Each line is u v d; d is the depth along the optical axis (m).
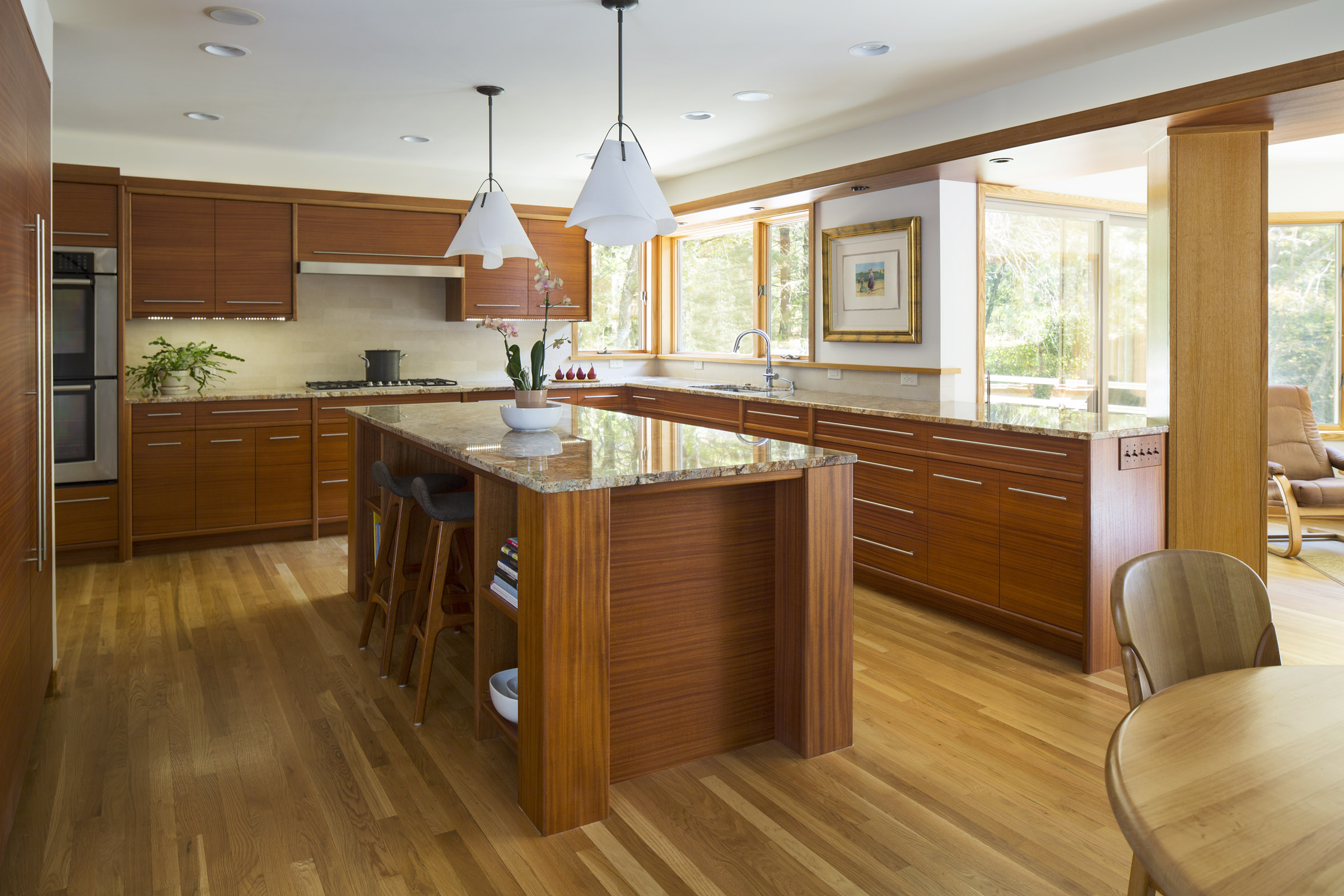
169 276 5.28
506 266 6.37
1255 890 0.90
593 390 6.68
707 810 2.37
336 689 3.17
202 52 3.65
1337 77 2.89
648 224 3.19
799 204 5.75
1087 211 5.72
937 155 4.35
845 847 2.18
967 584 3.87
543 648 2.21
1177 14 3.19
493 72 3.92
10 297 2.27
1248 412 3.49
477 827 2.28
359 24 3.33
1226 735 1.25
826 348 5.75
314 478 5.52
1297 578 4.66
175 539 5.21
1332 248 6.29
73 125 4.93
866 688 3.17
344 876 2.06
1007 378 5.45
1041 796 2.42
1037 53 3.65
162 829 2.25
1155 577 1.64
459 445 2.92
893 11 3.19
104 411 4.86
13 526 2.31
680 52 3.64
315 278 6.06
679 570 2.60
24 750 2.43
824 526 2.63
